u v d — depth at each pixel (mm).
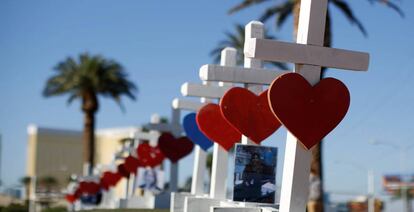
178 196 18422
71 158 95812
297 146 10375
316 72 10375
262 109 13227
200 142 18812
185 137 23781
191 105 18875
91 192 40781
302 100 10250
